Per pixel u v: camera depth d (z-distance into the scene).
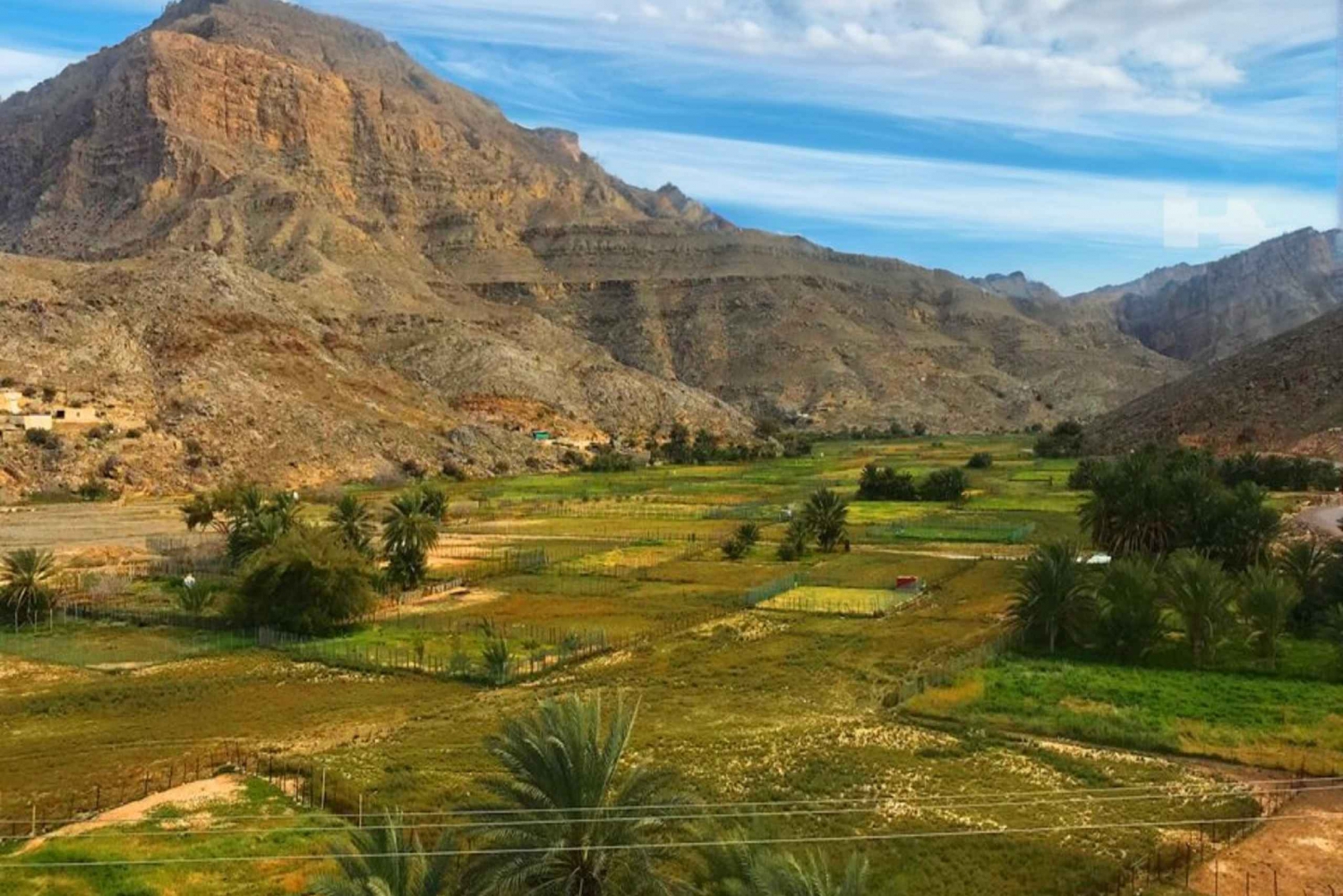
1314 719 45.12
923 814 35.03
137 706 51.06
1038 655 57.41
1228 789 37.31
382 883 22.47
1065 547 60.78
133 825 35.12
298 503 101.75
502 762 27.28
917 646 60.44
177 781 39.84
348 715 48.94
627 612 71.56
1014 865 31.17
